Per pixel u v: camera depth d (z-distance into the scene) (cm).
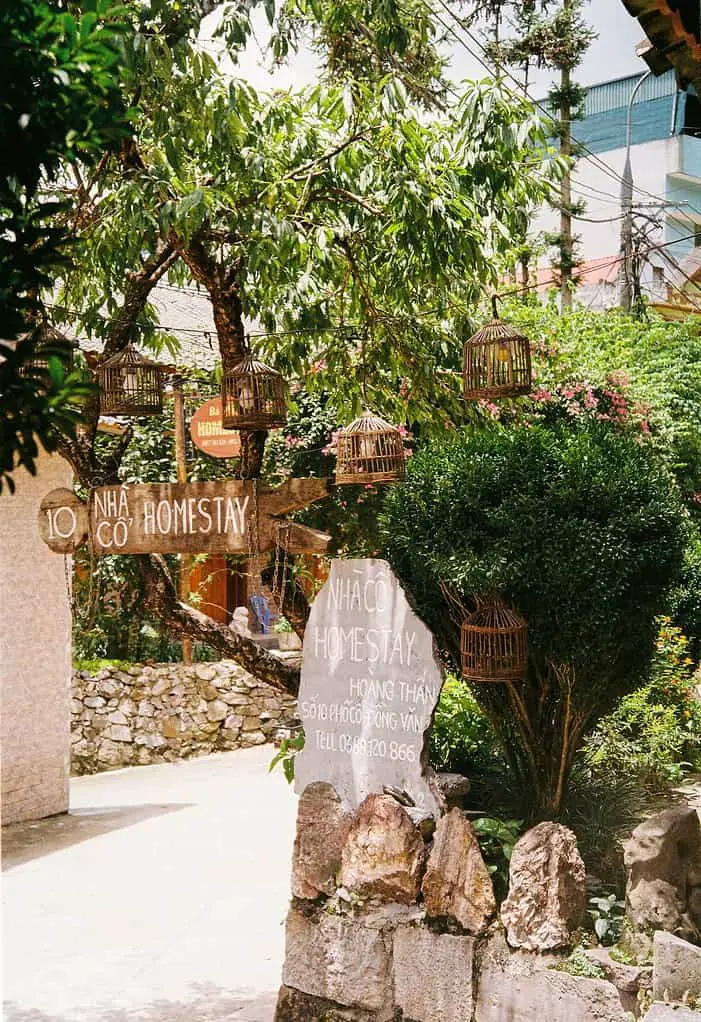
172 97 558
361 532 1207
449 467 541
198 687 1337
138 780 1208
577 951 469
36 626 1028
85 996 608
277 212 627
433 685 533
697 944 470
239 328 660
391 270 681
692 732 798
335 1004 540
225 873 838
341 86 653
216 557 1681
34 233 163
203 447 1144
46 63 155
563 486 510
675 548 531
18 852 909
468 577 513
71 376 160
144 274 684
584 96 1875
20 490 1019
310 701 578
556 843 484
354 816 553
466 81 580
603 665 533
